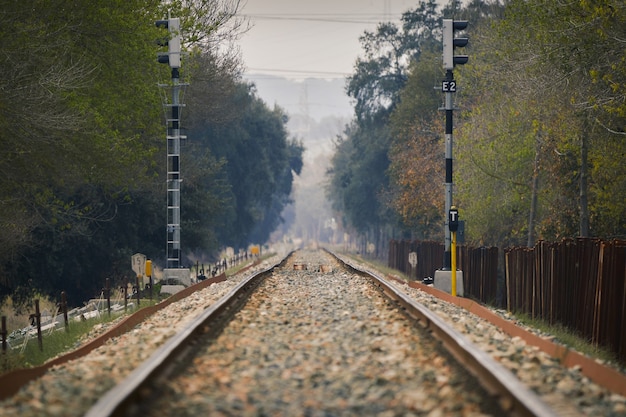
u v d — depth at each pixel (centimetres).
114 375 2583
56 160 7006
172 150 8175
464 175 9594
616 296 3900
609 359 3834
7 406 2191
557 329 4869
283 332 3534
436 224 13388
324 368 2609
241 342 3191
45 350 4612
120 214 11731
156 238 12875
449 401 2053
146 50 7700
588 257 4506
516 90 7331
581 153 7406
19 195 7619
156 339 3312
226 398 2153
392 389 2248
